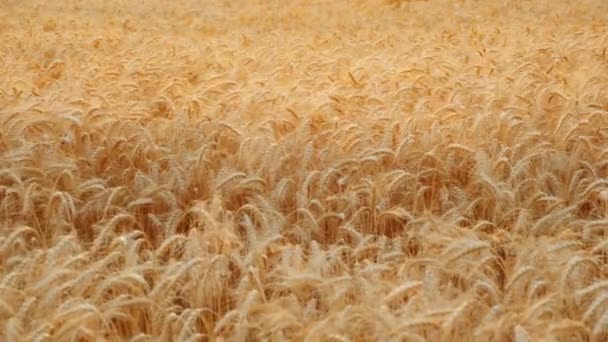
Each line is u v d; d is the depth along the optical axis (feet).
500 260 13.05
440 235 12.62
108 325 10.48
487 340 10.15
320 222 14.57
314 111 19.38
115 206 14.62
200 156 16.03
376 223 14.56
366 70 25.80
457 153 17.39
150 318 11.10
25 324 10.43
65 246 11.71
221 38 41.39
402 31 44.50
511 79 23.34
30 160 16.14
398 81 23.72
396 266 12.37
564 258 11.59
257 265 11.95
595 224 12.78
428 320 9.77
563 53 30.45
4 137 17.35
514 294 11.06
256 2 65.16
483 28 43.75
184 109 19.27
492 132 18.03
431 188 16.49
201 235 12.87
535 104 20.25
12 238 12.17
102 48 35.29
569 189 15.35
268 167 16.15
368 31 44.14
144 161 17.17
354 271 11.86
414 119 18.49
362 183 15.66
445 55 30.04
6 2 60.34
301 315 10.91
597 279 11.60
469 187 15.81
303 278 11.08
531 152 16.90
